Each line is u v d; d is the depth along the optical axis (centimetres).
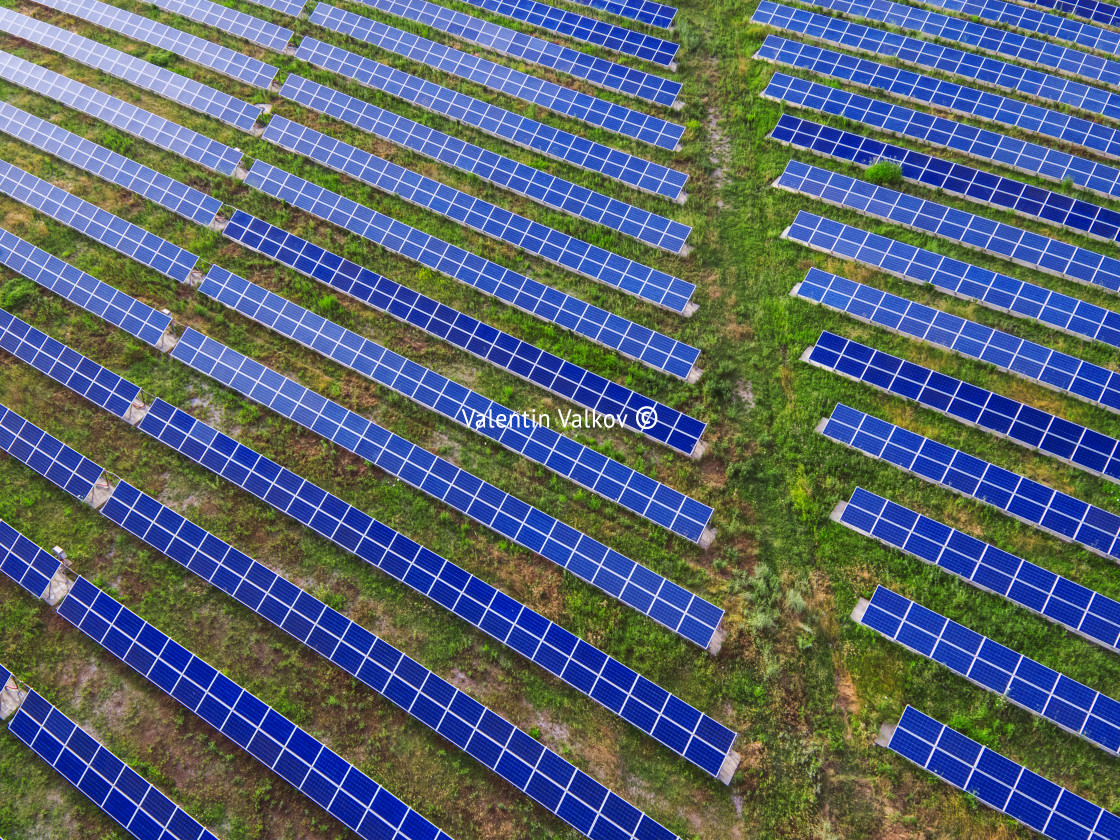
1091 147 3341
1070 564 2389
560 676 2316
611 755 2250
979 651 2223
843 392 2767
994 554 2358
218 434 2825
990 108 3503
